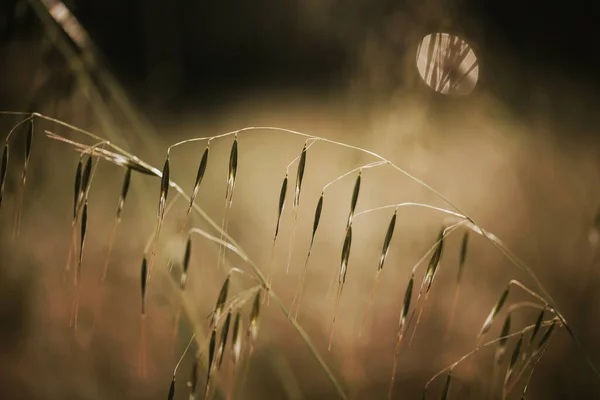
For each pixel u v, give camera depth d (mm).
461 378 764
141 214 1013
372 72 1242
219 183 1565
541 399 750
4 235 916
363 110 1301
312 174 1558
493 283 1002
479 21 1177
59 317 887
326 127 1909
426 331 883
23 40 708
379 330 892
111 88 726
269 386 753
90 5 1539
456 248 1087
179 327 673
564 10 1870
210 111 2672
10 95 704
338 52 2475
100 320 881
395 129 1126
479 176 1211
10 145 710
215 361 554
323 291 999
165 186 549
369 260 1062
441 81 1085
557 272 999
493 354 816
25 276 918
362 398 764
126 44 1647
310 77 3230
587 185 1222
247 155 1842
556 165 1282
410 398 764
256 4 3516
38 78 708
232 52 3633
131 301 933
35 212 952
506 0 1693
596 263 960
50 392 765
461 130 1207
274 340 844
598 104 1653
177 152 1842
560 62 1854
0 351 818
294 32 3248
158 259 768
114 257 1040
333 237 1184
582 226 1051
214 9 3594
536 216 1136
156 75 1434
